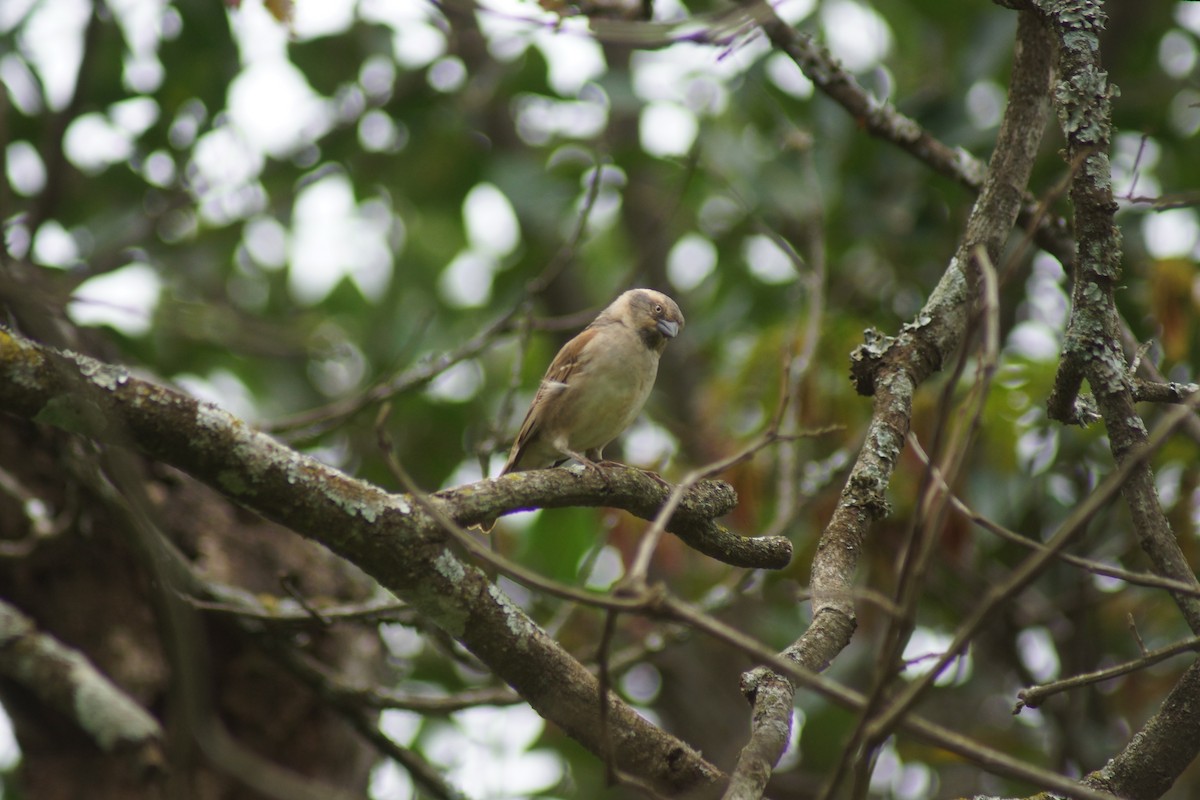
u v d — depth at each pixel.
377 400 10.98
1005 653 13.59
